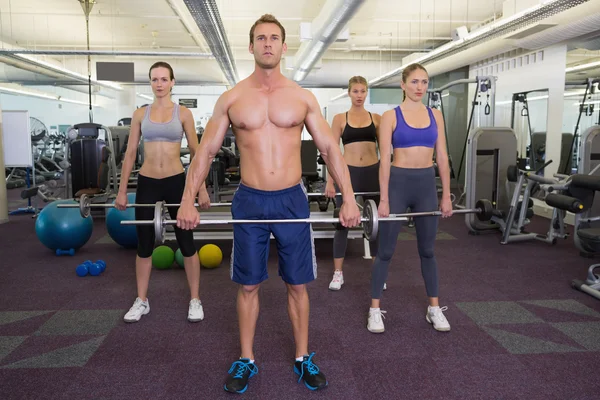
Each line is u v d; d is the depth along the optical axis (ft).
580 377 6.08
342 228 9.51
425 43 32.71
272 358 6.59
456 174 30.40
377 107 28.58
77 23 27.20
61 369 6.31
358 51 36.50
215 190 20.31
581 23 16.52
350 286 9.91
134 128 7.75
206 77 36.99
